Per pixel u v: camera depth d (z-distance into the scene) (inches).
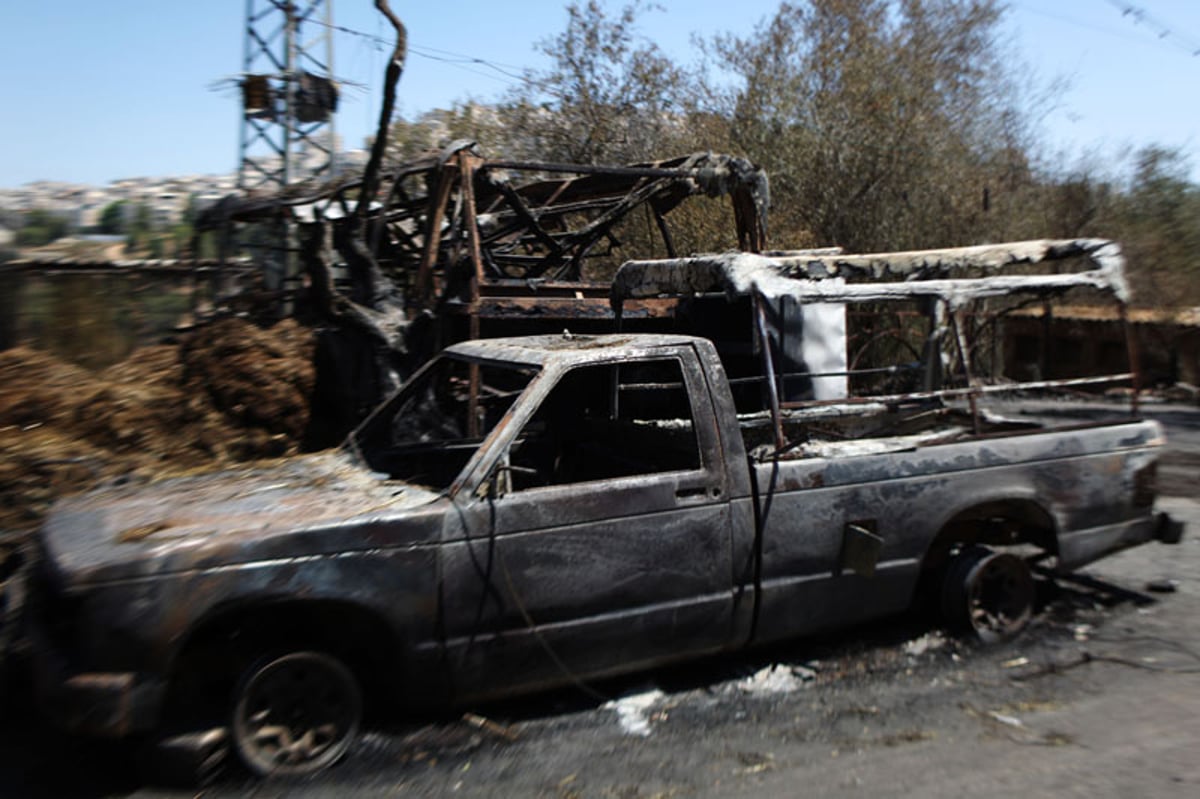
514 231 411.5
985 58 821.9
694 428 158.7
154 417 278.5
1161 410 586.9
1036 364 760.3
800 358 345.1
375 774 132.6
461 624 138.6
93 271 341.1
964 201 773.3
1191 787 125.6
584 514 146.7
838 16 743.1
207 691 135.9
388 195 363.6
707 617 157.3
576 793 127.3
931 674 170.9
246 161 521.7
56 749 139.8
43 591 130.2
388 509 137.2
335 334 320.8
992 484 182.9
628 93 748.6
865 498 170.4
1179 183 812.6
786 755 138.6
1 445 236.7
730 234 623.8
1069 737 142.9
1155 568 239.9
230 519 134.6
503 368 167.3
